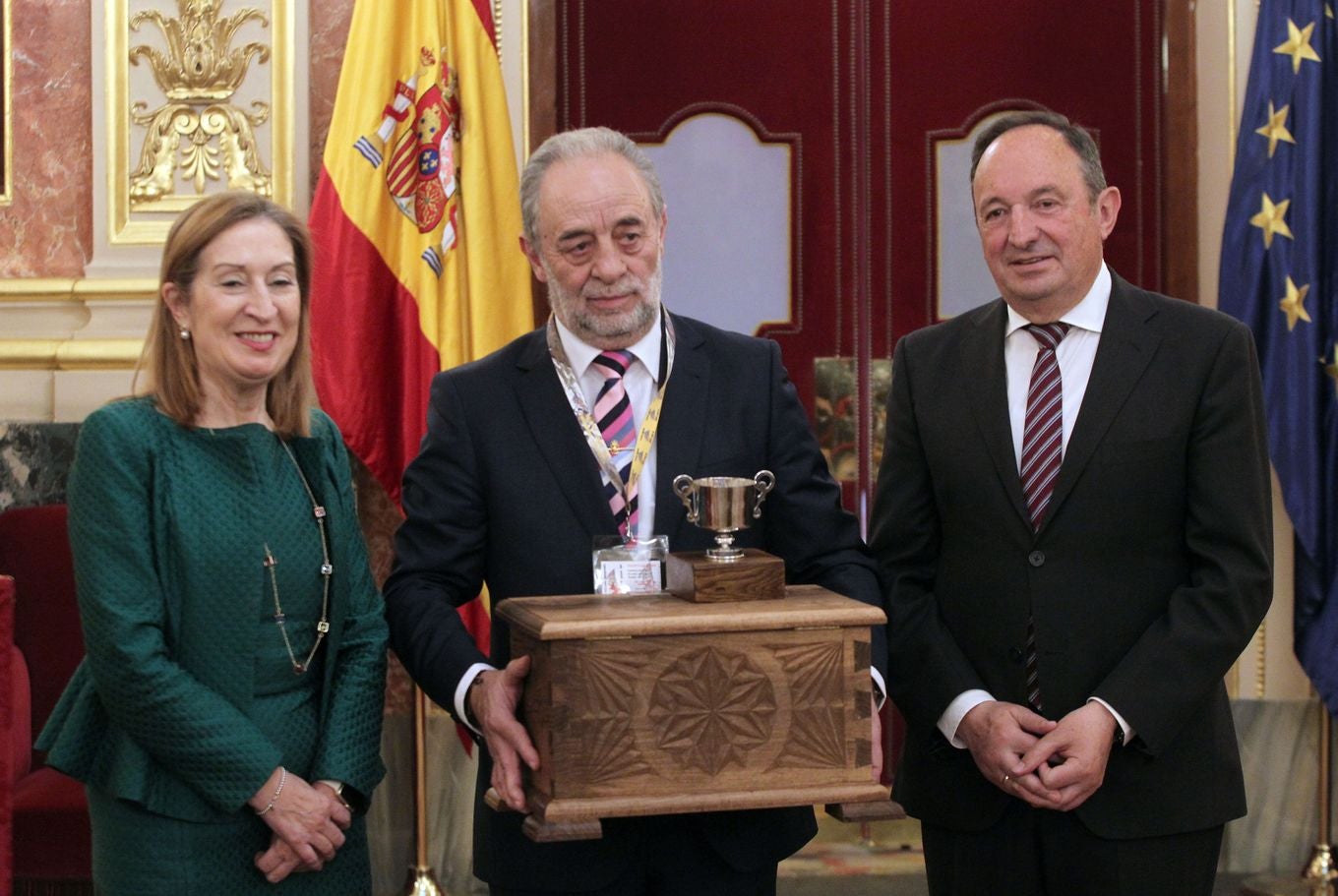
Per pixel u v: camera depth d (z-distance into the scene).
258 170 3.83
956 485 2.25
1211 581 2.10
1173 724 2.04
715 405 2.12
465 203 3.61
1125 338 2.20
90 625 1.93
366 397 3.56
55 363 3.80
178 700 1.90
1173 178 4.05
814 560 2.13
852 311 4.15
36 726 3.37
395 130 3.61
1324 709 3.73
